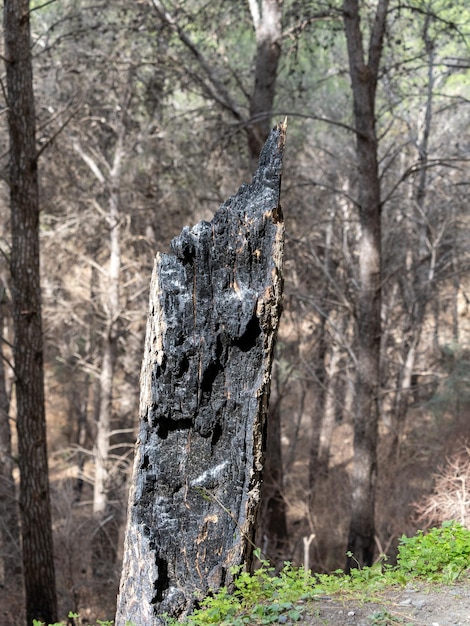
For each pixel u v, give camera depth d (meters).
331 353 22.75
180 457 4.57
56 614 10.62
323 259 19.47
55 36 15.97
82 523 16.33
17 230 10.27
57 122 17.08
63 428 30.16
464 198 19.14
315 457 21.69
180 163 18.33
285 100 17.80
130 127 18.36
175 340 4.47
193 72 15.41
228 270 4.52
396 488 16.30
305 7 13.66
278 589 4.69
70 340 22.31
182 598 4.50
